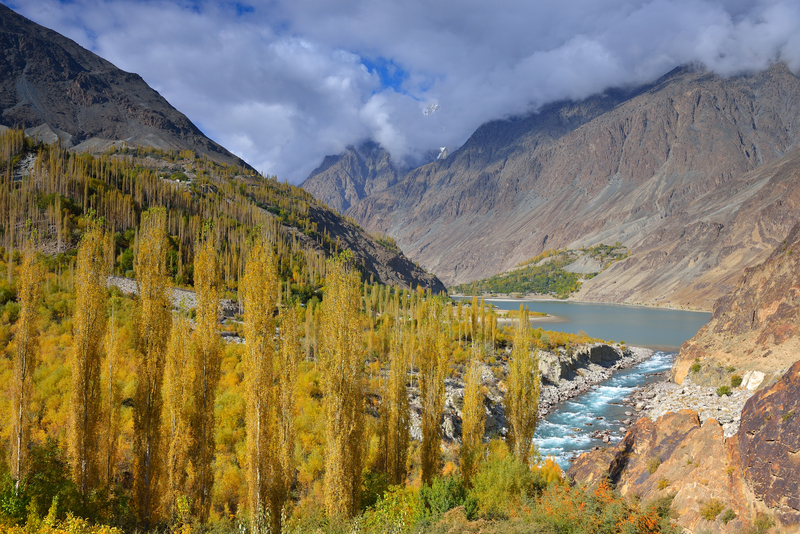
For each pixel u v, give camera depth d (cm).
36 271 2509
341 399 2445
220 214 16200
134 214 11756
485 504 2623
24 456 2355
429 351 3338
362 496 2766
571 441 5412
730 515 2147
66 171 12581
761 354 6775
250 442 2422
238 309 8181
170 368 2500
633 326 17738
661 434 3009
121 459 2914
